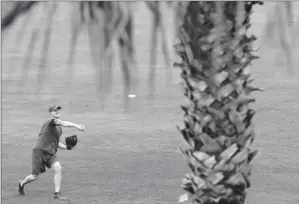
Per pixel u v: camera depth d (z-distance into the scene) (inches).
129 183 1656.0
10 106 2672.2
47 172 1825.8
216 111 493.7
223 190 513.3
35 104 2655.0
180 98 2689.5
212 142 504.1
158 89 2704.2
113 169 1808.6
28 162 1958.7
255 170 1750.7
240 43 444.5
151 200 1503.4
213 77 473.4
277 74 2972.4
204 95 488.1
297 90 2829.7
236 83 478.6
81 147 2114.9
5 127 2396.7
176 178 1705.2
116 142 2155.5
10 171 1840.6
